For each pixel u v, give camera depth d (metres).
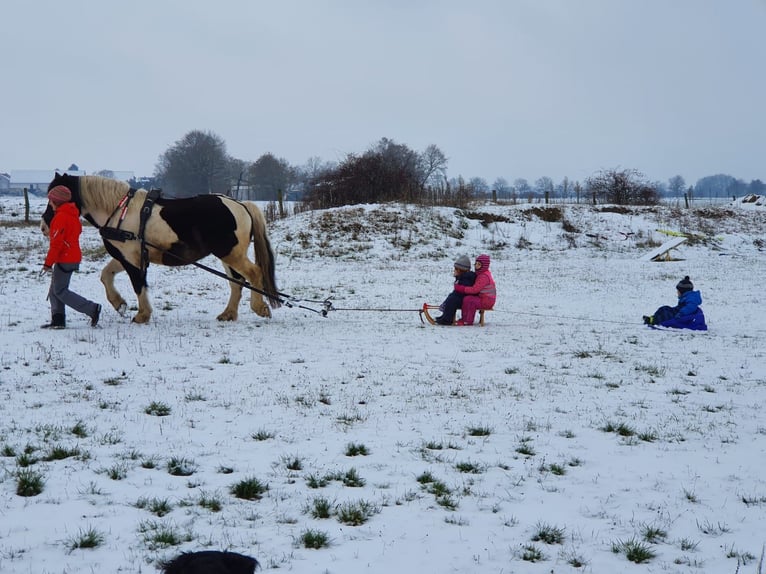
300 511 4.78
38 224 35.50
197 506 4.80
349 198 38.03
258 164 80.12
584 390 8.54
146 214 11.92
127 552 4.08
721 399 8.28
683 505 5.14
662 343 11.94
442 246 30.97
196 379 8.46
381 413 7.29
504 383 8.77
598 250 33.56
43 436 6.16
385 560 4.11
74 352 9.62
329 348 10.68
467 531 4.57
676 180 137.25
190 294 16.78
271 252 13.03
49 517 4.53
